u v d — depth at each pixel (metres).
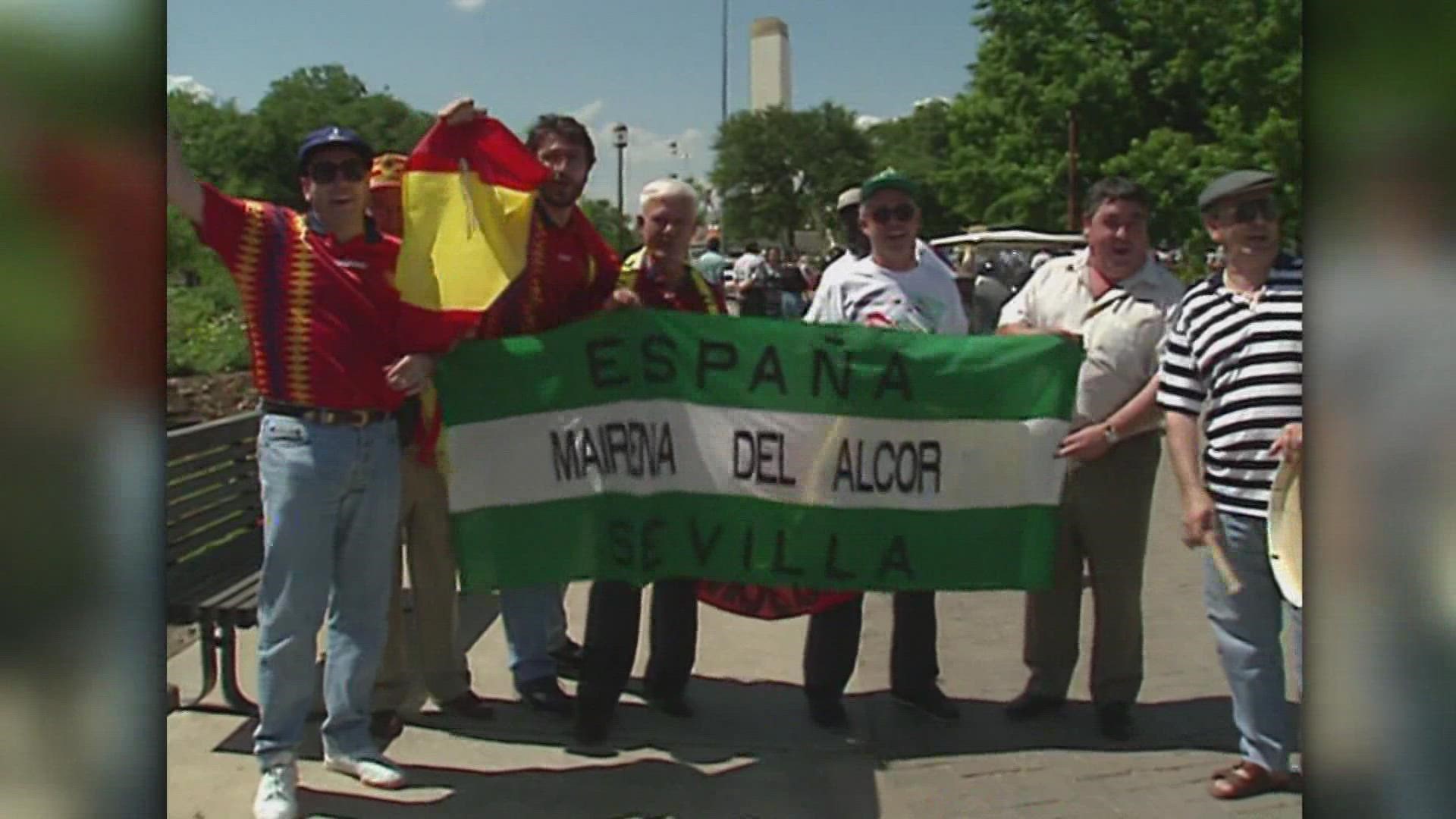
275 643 3.88
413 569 4.82
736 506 4.57
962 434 4.58
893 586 4.60
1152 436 4.65
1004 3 40.03
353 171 3.88
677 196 4.79
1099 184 4.68
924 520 4.59
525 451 4.50
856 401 4.55
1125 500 4.64
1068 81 38.47
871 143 66.00
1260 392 3.88
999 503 4.59
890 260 4.90
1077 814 4.09
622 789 4.28
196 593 4.75
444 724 4.84
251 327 3.82
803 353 4.55
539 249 4.58
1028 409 4.57
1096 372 4.58
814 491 4.57
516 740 4.70
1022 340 4.56
